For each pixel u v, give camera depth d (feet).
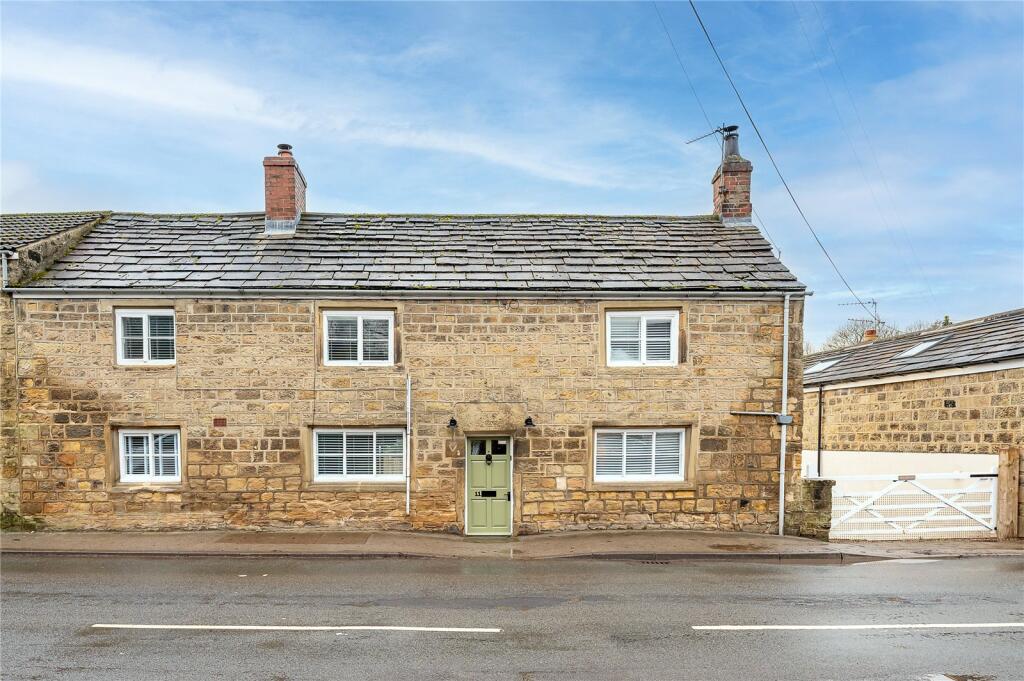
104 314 35.04
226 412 35.37
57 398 35.09
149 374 35.22
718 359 36.42
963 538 36.60
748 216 45.44
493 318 36.11
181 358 35.24
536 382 36.14
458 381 35.99
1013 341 41.01
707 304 36.45
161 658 18.90
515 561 30.60
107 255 38.40
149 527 35.17
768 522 36.29
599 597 24.93
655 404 36.29
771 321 36.50
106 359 35.12
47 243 36.99
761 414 36.24
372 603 24.03
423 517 35.83
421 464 35.83
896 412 48.73
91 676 17.72
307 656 19.07
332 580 27.07
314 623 21.85
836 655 19.36
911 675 18.02
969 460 41.29
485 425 35.78
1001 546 34.37
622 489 36.11
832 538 35.96
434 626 21.62
